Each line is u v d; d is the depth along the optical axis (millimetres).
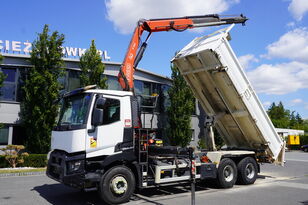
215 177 8758
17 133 16250
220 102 9766
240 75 8891
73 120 6984
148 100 8875
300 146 38844
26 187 9328
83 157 6402
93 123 6484
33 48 15430
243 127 9922
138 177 7102
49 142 15234
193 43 9781
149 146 7660
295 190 8617
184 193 8219
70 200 7398
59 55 15523
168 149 7625
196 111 23406
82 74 16172
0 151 15523
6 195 8055
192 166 6281
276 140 10008
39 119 14797
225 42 8617
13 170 13062
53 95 14898
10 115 15938
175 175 7949
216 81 9195
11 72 16359
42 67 15305
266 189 8812
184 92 19609
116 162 7023
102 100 6512
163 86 22203
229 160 9227
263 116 9508
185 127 19469
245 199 7387
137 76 20594
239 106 9312
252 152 9922
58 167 6750
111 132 6809
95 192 8422
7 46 16516
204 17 10156
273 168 14484
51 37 15406
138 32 8758
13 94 16266
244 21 10961
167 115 20609
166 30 9398
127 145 7035
